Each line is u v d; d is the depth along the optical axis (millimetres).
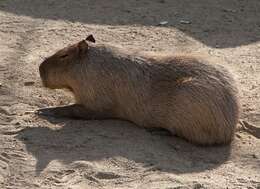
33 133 15914
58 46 21578
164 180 13938
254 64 20875
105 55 16500
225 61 20984
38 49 21234
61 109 16828
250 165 14961
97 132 16062
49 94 18219
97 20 24531
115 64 16391
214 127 15453
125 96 16328
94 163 14555
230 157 15312
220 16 25625
